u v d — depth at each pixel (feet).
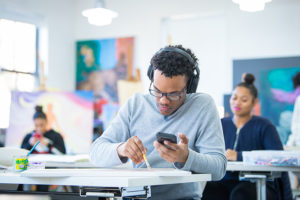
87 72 19.71
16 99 11.83
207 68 17.48
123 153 4.79
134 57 18.95
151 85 5.47
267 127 9.14
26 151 6.58
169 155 4.37
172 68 4.78
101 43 19.56
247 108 9.42
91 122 12.08
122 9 19.35
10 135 11.68
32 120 11.91
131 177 3.68
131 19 19.13
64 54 19.49
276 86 15.90
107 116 15.56
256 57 16.35
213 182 8.82
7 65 16.62
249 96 9.45
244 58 16.53
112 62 19.31
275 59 16.11
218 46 17.35
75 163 7.51
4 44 16.58
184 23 18.12
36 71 17.92
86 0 19.92
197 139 5.22
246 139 9.21
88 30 19.89
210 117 5.22
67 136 12.05
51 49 18.74
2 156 6.24
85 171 4.17
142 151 4.68
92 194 3.78
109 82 19.31
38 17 18.24
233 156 8.68
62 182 3.91
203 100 5.35
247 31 16.87
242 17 16.98
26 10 17.44
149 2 18.83
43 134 11.90
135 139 4.71
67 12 19.72
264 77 16.15
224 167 4.93
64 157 8.30
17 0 17.03
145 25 18.86
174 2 18.33
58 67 19.12
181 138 4.44
